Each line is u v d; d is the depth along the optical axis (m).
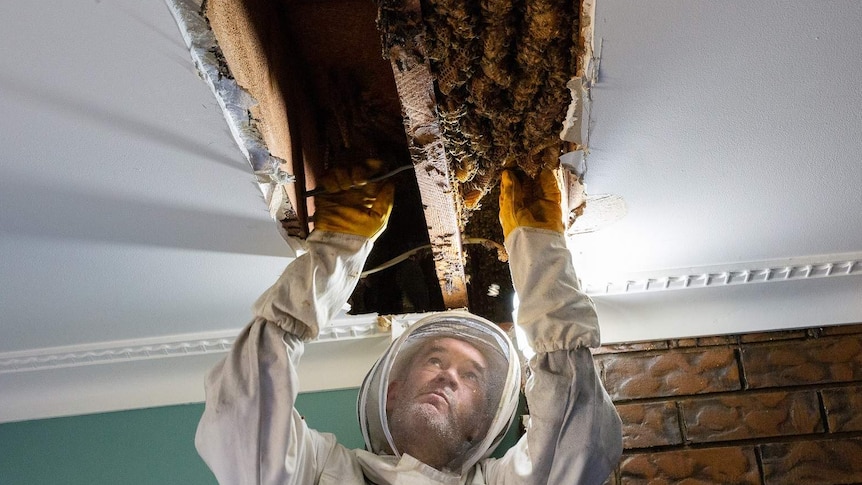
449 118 1.54
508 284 2.16
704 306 2.25
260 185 1.66
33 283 2.01
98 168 1.63
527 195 1.75
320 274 1.67
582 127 1.61
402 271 2.18
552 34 1.42
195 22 1.28
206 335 2.31
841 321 2.25
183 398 2.41
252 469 1.57
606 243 2.03
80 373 2.40
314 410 2.35
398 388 1.91
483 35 1.42
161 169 1.63
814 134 1.65
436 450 1.81
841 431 2.14
